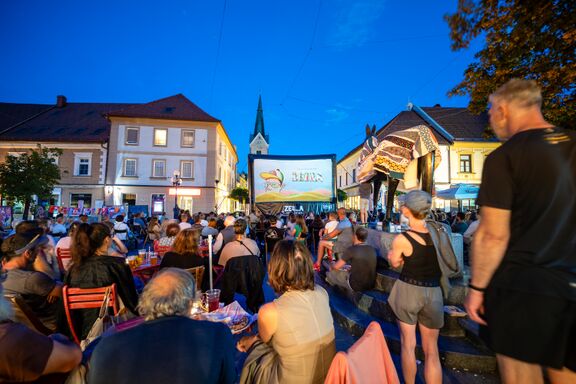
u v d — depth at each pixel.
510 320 1.19
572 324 1.09
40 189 17.92
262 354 2.05
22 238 3.07
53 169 18.81
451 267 2.63
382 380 1.86
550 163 1.21
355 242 4.74
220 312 2.78
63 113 33.03
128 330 1.45
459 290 3.89
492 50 5.15
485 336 1.30
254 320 2.69
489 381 2.92
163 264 4.18
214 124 28.84
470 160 26.34
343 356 1.62
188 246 4.23
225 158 36.31
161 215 20.77
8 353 1.29
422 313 2.52
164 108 29.91
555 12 3.76
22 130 29.52
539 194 1.21
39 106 34.12
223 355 1.52
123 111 28.70
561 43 4.16
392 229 6.46
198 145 28.59
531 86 1.40
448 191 13.55
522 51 4.67
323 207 13.51
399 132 5.59
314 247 12.38
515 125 1.41
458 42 3.09
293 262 1.98
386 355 1.98
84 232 3.18
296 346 1.82
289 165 13.54
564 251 1.15
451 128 27.73
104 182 27.59
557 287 1.12
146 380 1.33
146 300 1.54
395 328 3.78
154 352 1.38
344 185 42.88
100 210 17.86
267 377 1.93
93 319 3.02
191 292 1.64
